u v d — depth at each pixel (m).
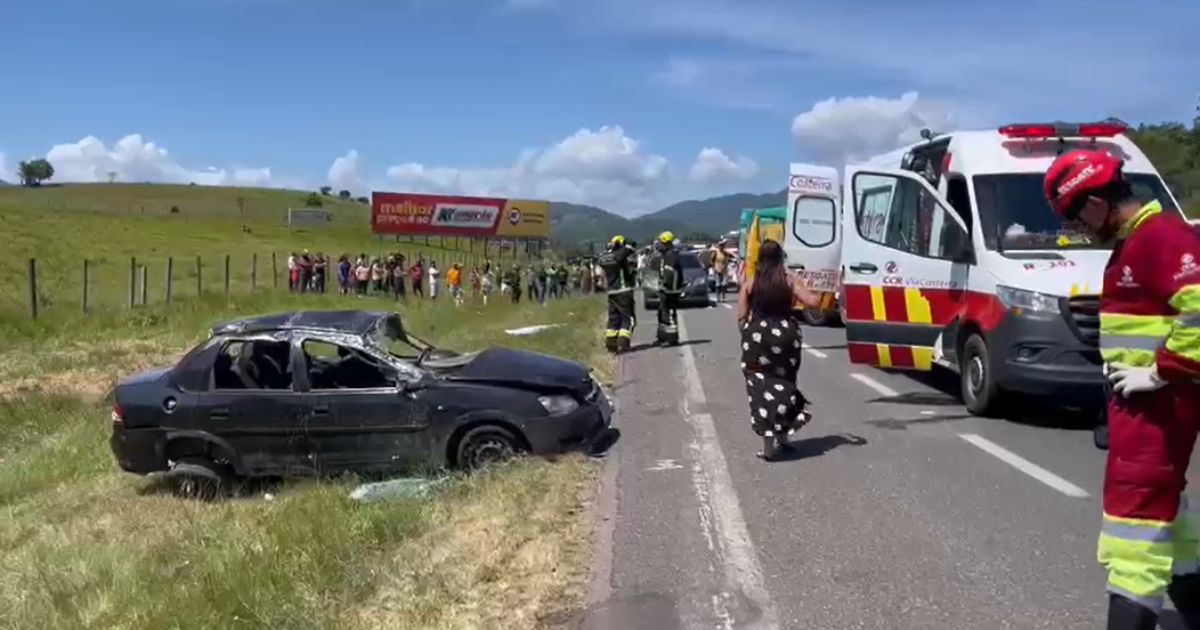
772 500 7.02
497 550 6.01
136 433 8.80
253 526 7.04
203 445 8.73
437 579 5.54
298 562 5.83
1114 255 3.73
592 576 5.62
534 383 8.47
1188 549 3.83
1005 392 9.44
